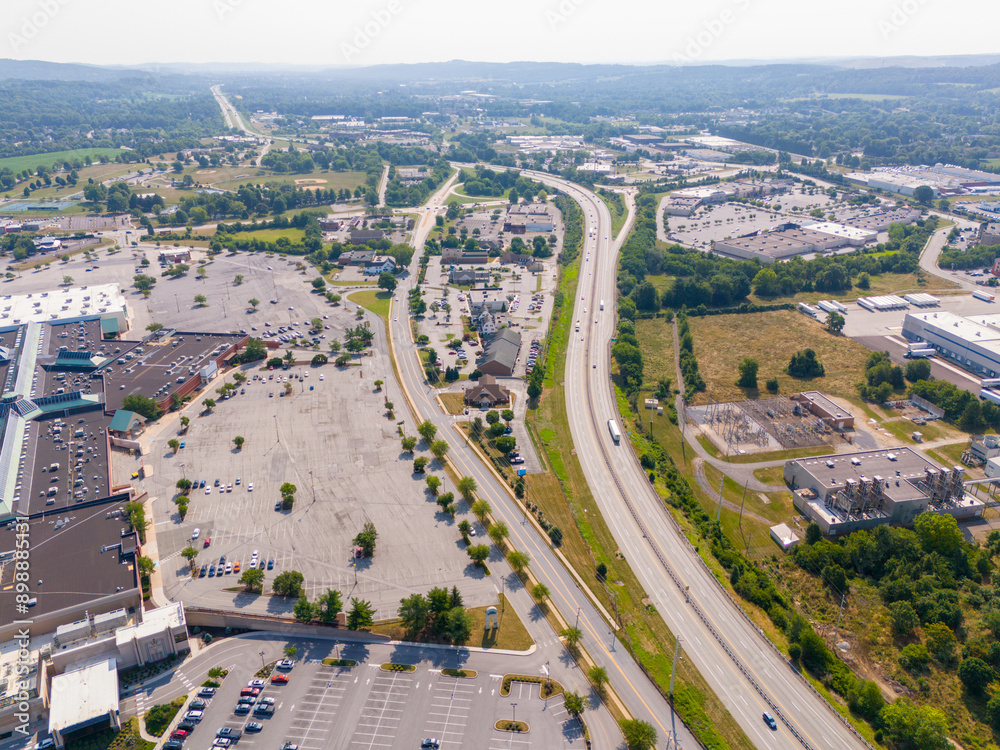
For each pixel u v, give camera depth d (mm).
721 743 129625
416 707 137000
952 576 171375
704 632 156750
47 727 133250
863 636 157750
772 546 189875
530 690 141000
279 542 183125
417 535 186000
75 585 160125
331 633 155250
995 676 141500
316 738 130500
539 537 187125
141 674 146125
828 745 129750
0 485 193500
